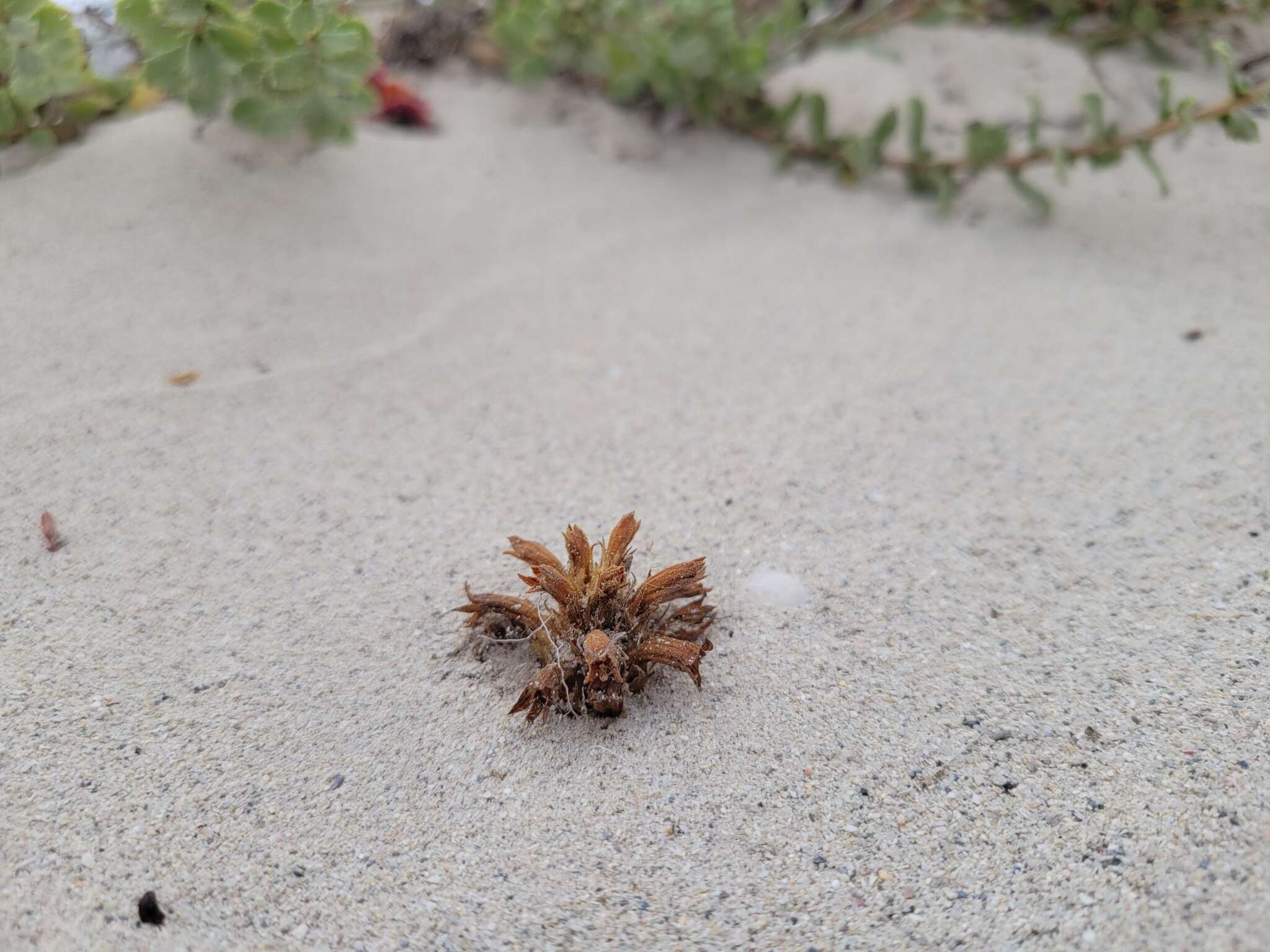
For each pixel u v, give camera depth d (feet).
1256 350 1.17
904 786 0.75
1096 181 1.52
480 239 1.40
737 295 1.35
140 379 1.09
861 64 1.69
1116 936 0.64
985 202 1.51
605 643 0.77
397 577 0.93
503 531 0.99
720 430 1.12
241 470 1.02
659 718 0.81
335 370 1.16
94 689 0.81
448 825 0.73
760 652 0.86
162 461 1.01
